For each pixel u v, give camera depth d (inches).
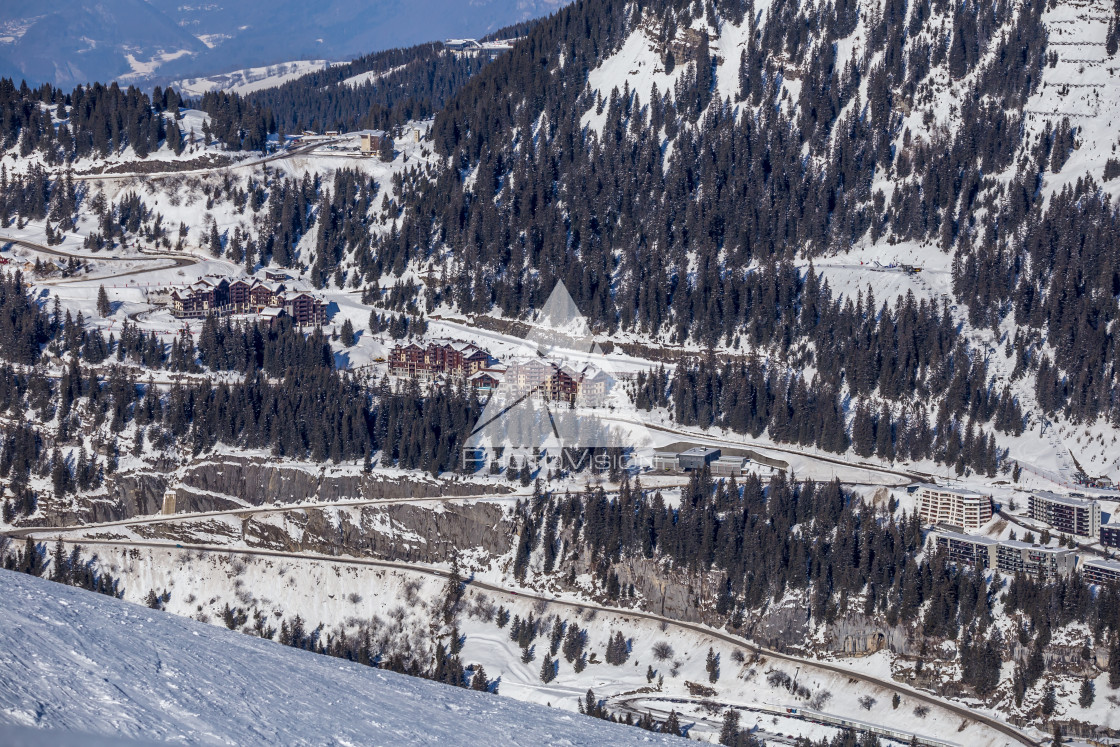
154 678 1467.8
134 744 1162.6
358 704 1622.8
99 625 1723.7
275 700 1515.7
